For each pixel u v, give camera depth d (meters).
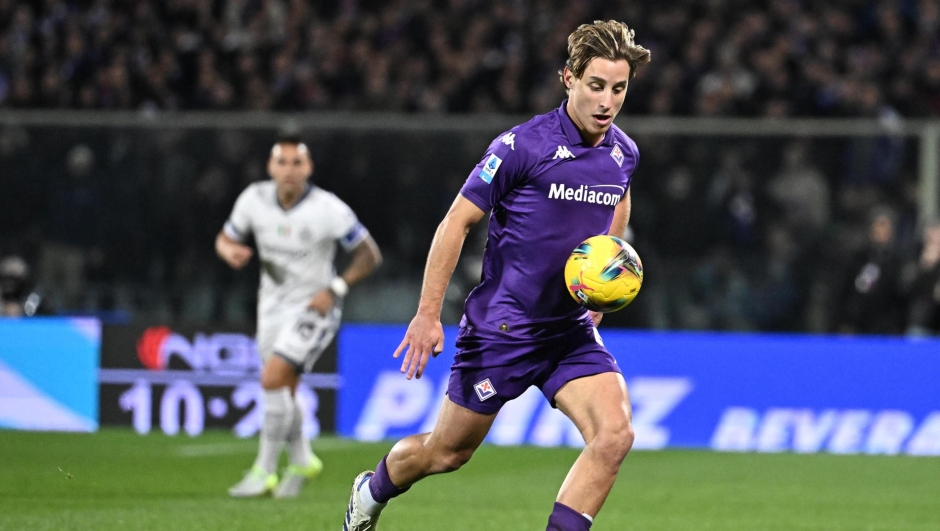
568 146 14.28
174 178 40.75
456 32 54.41
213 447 33.25
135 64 54.09
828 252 39.12
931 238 38.41
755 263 39.34
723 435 35.59
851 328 39.00
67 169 40.97
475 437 15.02
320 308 24.86
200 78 51.94
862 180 39.03
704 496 25.94
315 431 36.50
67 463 29.47
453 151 40.12
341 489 26.14
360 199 40.38
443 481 27.61
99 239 40.94
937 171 38.75
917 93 51.44
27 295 40.28
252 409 36.66
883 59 52.72
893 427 35.03
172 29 56.12
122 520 20.67
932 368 35.03
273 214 25.41
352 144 40.34
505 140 14.27
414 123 40.12
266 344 25.56
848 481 28.64
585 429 14.30
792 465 31.62
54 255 40.97
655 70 51.09
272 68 53.12
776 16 54.56
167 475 27.89
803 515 23.45
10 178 41.06
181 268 40.78
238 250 25.95
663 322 39.72
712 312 39.50
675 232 39.62
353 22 54.53
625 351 36.06
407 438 15.31
